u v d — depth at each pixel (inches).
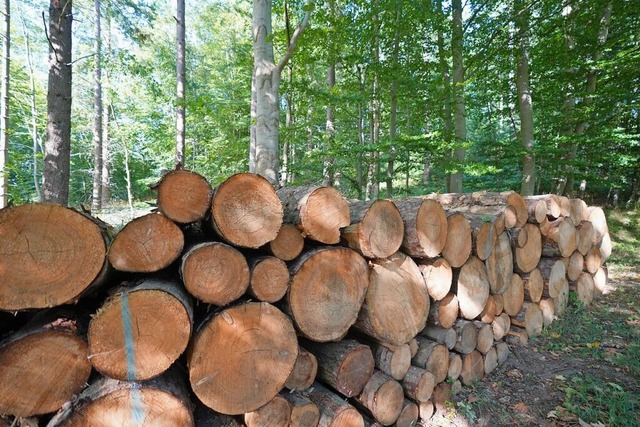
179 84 309.0
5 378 49.6
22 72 449.7
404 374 86.9
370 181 352.8
